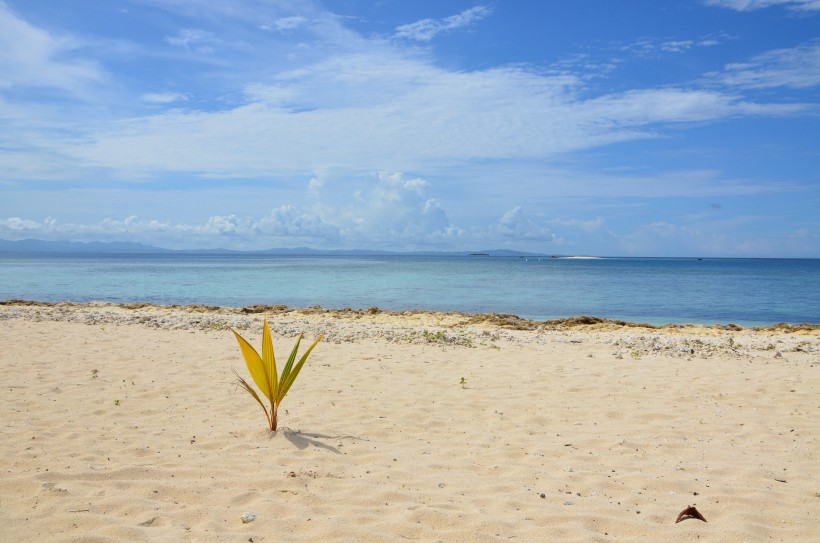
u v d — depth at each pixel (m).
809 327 16.62
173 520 3.63
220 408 6.66
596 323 17.36
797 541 3.52
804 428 6.05
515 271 68.81
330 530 3.51
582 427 6.11
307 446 5.28
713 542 3.49
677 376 8.70
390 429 5.96
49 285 35.62
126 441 5.32
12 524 3.48
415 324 16.61
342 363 9.57
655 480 4.50
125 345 10.75
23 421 5.85
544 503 4.06
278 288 35.09
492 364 9.70
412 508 3.87
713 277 58.72
